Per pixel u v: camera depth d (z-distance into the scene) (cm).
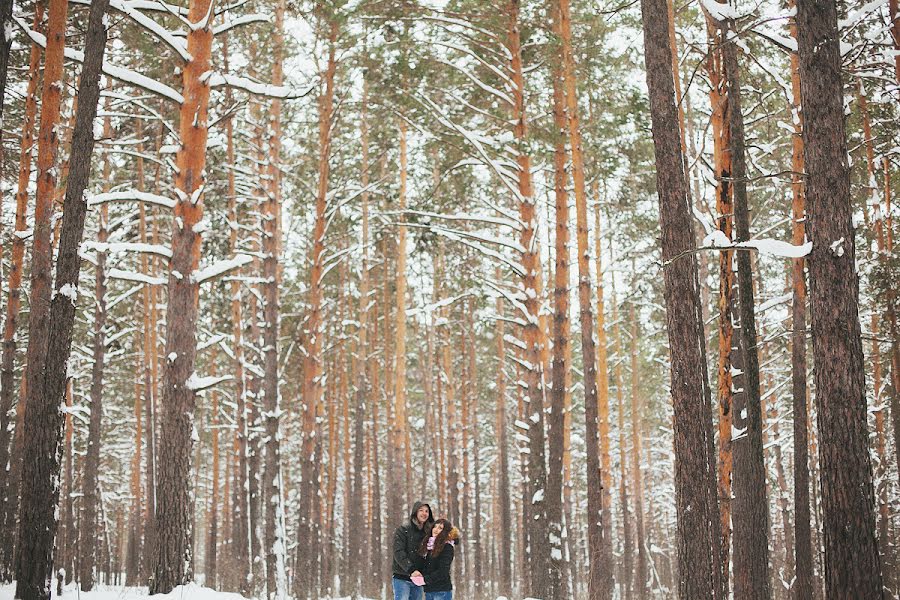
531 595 1558
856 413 746
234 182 2264
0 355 2175
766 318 2261
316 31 2052
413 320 3572
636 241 2511
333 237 2612
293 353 3325
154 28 1297
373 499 3547
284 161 2639
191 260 1285
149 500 2688
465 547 3412
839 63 808
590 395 1772
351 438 4306
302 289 3052
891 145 1694
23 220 1508
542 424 1645
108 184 2209
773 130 1911
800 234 1499
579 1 1728
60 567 2703
